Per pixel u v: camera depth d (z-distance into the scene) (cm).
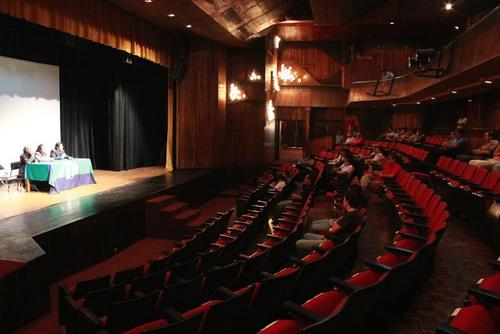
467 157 870
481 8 1277
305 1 1452
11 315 468
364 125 1831
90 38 830
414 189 599
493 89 1010
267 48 1446
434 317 307
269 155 1502
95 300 363
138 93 1319
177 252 551
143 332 215
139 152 1334
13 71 918
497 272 278
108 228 735
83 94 1165
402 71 1331
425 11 1356
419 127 1633
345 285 256
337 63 1806
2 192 860
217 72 1280
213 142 1285
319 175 853
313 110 1861
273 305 295
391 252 337
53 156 944
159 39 1120
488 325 189
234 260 536
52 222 636
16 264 477
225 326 264
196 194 1129
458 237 521
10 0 636
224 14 1037
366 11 1404
